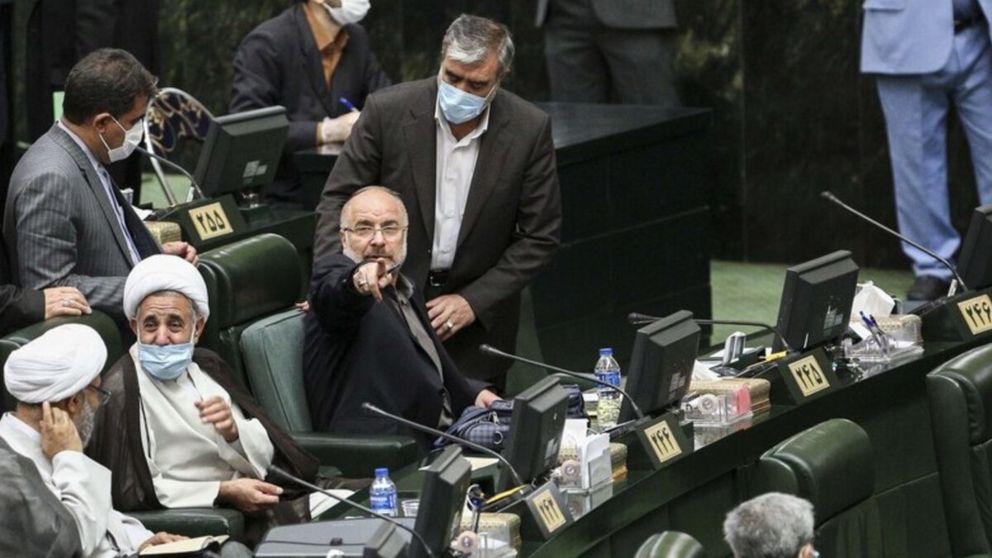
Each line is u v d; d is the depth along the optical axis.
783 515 10.03
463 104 16.17
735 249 28.25
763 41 27.48
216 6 30.61
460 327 16.39
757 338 16.64
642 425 13.43
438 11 29.44
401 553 10.41
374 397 15.17
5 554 11.78
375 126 16.52
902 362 15.73
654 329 13.72
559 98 27.03
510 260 16.75
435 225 16.56
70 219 15.05
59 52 20.72
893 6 22.77
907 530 15.82
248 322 15.66
